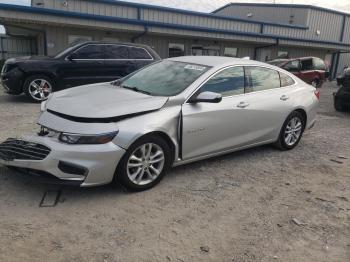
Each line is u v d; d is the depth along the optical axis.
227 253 3.22
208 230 3.57
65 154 3.73
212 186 4.61
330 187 4.86
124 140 3.93
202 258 3.13
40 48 20.95
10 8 15.02
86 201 3.98
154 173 4.39
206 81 4.85
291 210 4.12
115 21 17.91
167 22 21.44
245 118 5.29
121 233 3.42
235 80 5.27
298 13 31.39
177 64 5.37
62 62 10.13
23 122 7.36
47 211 3.72
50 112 4.21
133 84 5.18
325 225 3.84
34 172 3.91
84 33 18.33
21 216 3.60
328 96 15.62
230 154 5.94
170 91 4.70
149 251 3.17
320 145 6.89
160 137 4.34
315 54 31.44
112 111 3.98
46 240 3.24
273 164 5.61
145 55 11.27
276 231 3.65
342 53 34.25
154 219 3.71
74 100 4.32
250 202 4.24
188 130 4.57
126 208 3.89
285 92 6.02
